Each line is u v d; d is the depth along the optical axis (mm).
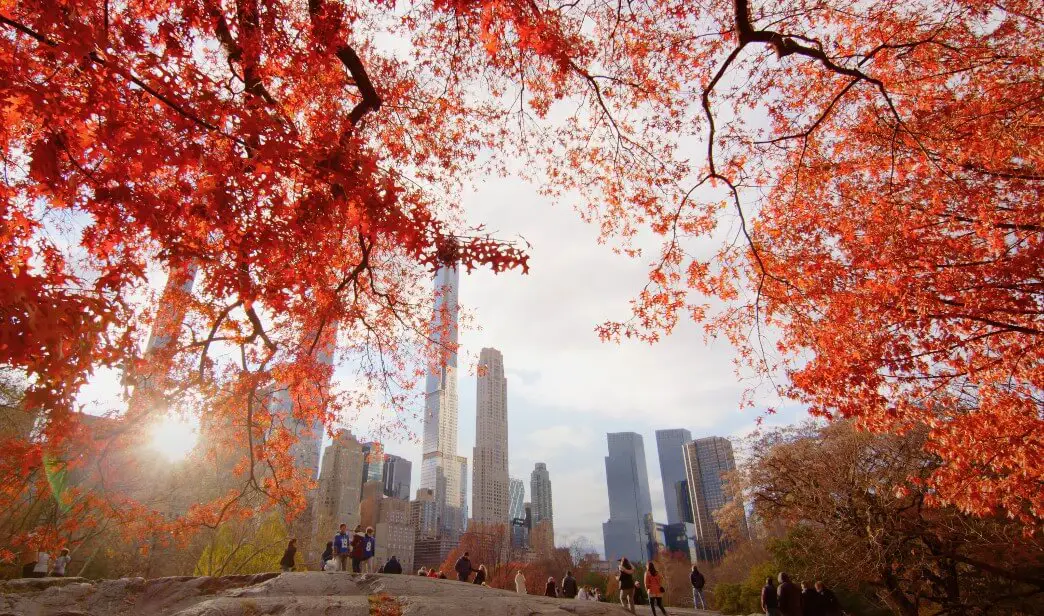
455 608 10609
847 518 21938
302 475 13188
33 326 3775
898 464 21516
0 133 4785
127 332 4895
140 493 18547
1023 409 10625
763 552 43906
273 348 10508
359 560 17844
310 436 13195
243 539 29297
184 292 9406
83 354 4293
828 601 18609
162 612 10227
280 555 30453
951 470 11828
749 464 27062
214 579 11617
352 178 5219
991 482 11445
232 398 11258
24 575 16781
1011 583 20766
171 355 9461
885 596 21312
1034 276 9844
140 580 11156
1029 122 9656
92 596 10234
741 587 38406
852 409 11164
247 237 5496
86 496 10742
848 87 9250
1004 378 10805
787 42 8570
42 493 8430
